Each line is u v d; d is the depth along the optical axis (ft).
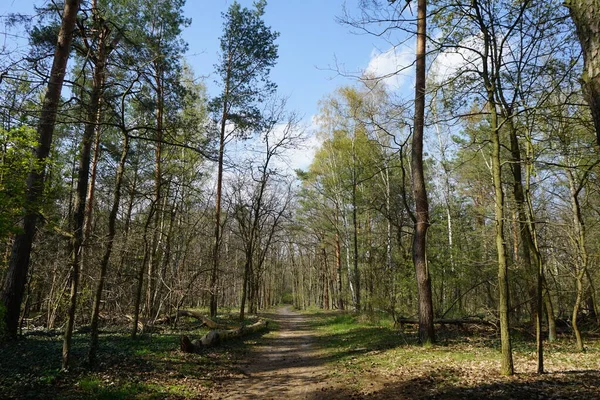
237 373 32.01
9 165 25.03
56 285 48.39
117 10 48.26
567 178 47.50
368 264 68.95
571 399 19.15
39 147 33.19
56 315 51.55
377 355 35.55
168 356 34.01
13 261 35.17
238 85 71.05
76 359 28.55
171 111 46.42
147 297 50.24
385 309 58.49
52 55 34.68
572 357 30.60
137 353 33.30
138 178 57.82
